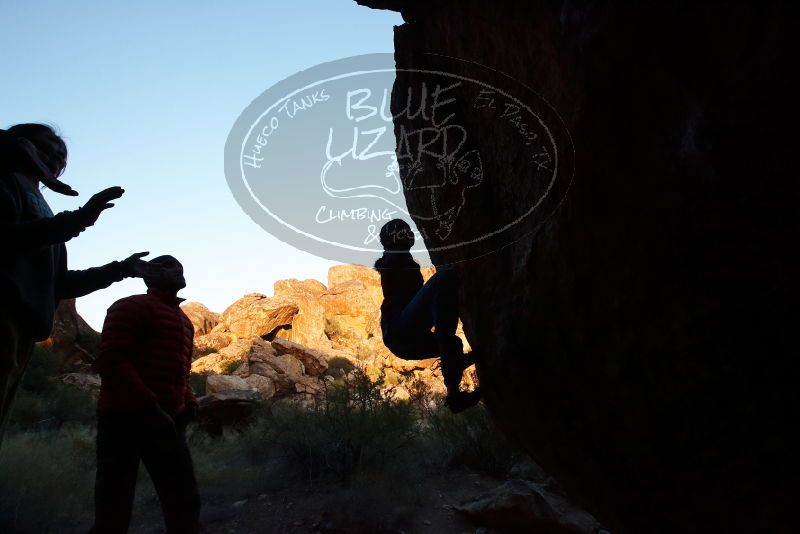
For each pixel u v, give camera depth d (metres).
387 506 4.07
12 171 1.90
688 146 1.15
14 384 2.03
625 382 1.50
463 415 5.64
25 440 6.16
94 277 2.55
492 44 1.74
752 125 1.03
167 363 2.91
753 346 1.17
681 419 1.38
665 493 1.53
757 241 1.11
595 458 1.76
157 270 2.72
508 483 4.25
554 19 1.39
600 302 1.50
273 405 9.50
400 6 2.23
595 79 1.26
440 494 4.71
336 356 26.03
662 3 1.08
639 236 1.33
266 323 34.00
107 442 2.69
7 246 1.80
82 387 14.25
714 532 1.43
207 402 9.10
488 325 2.03
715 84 1.06
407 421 5.74
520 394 1.96
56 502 4.37
